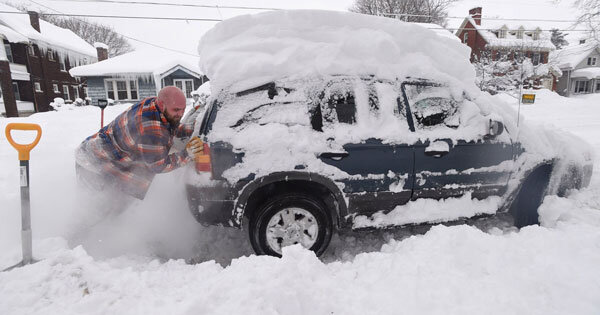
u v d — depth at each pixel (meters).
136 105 2.79
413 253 2.49
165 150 2.73
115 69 20.89
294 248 2.39
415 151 2.95
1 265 2.52
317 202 2.83
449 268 2.26
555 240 2.51
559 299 1.95
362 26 3.21
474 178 3.13
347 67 2.94
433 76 3.13
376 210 3.00
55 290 2.10
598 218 3.10
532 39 32.88
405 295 2.06
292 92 2.85
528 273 2.17
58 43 26.19
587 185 3.73
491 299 1.97
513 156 3.24
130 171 2.92
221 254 3.17
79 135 8.08
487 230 3.48
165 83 22.12
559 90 38.84
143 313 1.90
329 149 2.78
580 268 2.17
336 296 2.10
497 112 3.29
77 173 3.03
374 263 2.51
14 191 4.07
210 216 2.77
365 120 2.90
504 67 25.66
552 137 3.58
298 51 2.93
